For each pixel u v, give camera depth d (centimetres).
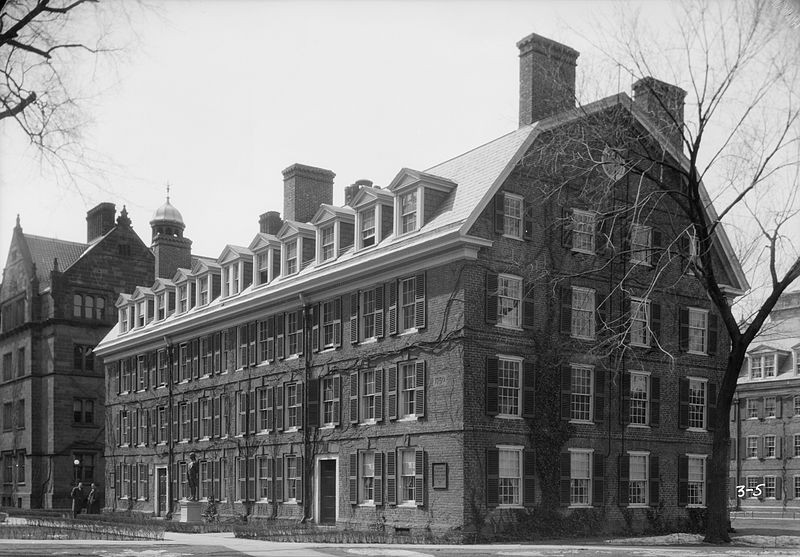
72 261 7206
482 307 3303
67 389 6606
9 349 7112
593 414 3566
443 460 3269
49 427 6550
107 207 7344
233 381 4675
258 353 4509
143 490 5488
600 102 3341
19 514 5072
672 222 3912
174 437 5200
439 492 3272
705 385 3994
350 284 3850
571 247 3578
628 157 3628
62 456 6519
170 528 3825
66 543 2580
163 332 5294
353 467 3731
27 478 6638
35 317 6794
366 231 3834
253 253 4650
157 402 5394
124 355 5838
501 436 3288
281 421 4275
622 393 3659
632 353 3712
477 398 3244
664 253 3634
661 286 3872
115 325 6850
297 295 4162
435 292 3403
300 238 4300
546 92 3719
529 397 3378
